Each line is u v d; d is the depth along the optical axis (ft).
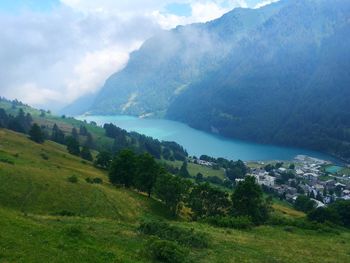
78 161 549.13
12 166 290.56
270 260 132.57
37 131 641.81
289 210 541.34
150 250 111.96
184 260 110.11
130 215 271.69
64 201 254.27
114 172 382.83
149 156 361.10
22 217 134.62
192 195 318.86
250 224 225.56
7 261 82.33
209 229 190.29
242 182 301.02
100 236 122.52
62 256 91.30
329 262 143.64
